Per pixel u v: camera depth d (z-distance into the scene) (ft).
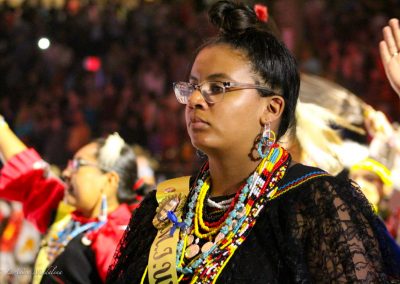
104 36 69.92
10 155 19.42
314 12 62.59
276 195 10.49
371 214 10.42
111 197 18.69
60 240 18.58
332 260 9.92
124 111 60.03
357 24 61.82
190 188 11.71
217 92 10.63
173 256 10.85
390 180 19.25
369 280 9.91
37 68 68.39
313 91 17.93
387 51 12.73
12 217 29.60
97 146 18.84
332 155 16.28
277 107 10.85
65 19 72.18
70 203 18.69
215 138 10.63
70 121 60.54
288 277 10.03
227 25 11.26
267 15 14.01
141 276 11.08
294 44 44.65
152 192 12.07
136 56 66.74
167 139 55.62
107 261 17.58
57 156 57.26
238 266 10.26
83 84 65.36
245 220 10.50
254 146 10.80
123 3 75.15
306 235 10.18
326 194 10.21
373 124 18.58
